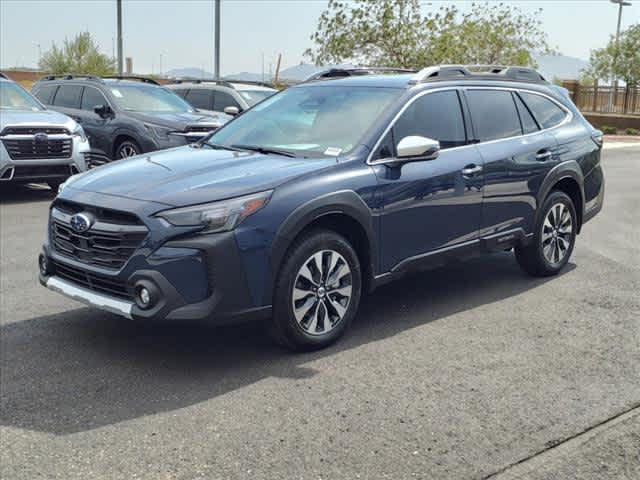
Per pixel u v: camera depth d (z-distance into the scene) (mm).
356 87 5723
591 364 4578
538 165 6238
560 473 3309
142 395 4133
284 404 3998
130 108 12625
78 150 11180
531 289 6289
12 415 3893
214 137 5891
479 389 4191
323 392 4152
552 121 6660
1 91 11508
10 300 5969
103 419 3838
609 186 13781
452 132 5645
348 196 4750
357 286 4914
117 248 4359
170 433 3674
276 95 6203
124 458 3436
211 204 4242
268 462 3387
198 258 4188
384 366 4535
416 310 5684
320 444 3555
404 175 5133
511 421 3799
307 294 4629
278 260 4418
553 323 5371
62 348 4883
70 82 13617
